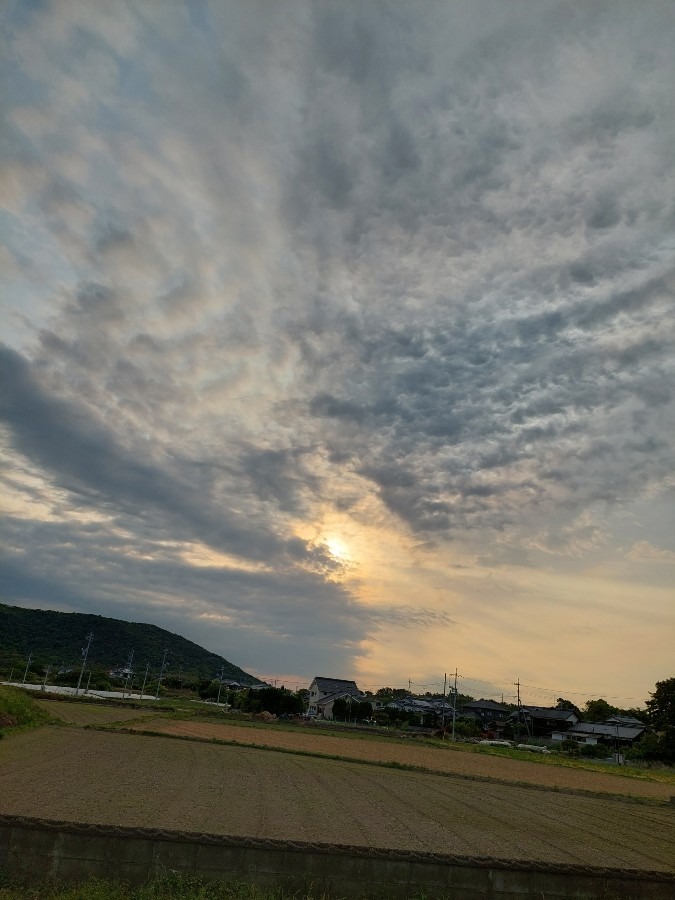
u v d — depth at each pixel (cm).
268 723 5775
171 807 1289
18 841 912
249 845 948
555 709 8381
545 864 1014
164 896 825
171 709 6103
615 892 1022
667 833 1683
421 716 8381
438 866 984
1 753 1972
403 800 1819
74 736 2759
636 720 8250
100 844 923
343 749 3638
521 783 2709
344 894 952
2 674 7925
